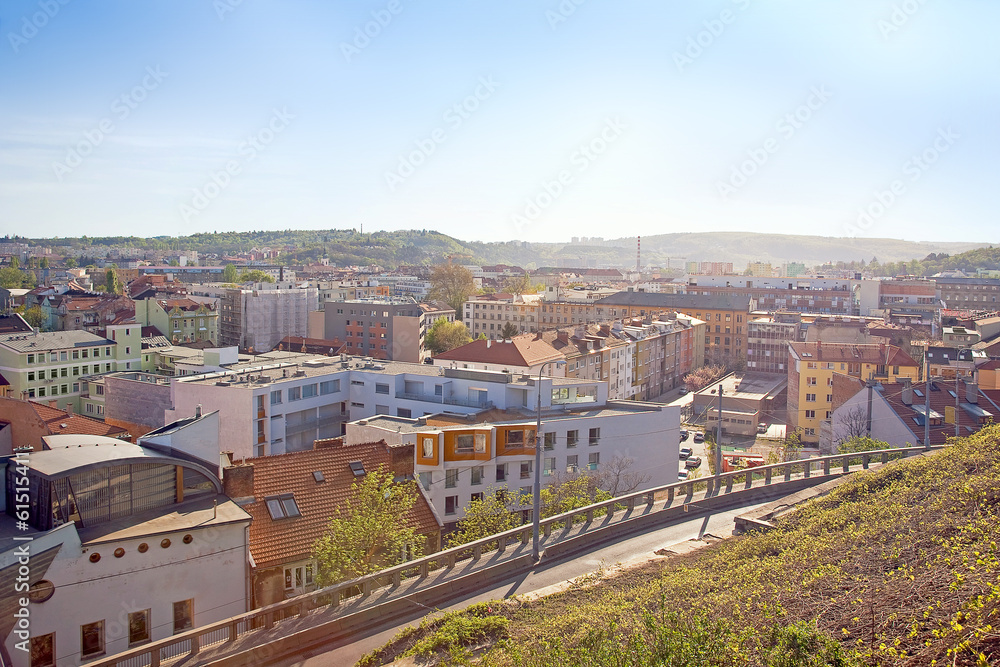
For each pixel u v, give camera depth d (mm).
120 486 30562
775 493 46781
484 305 191875
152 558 28922
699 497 43844
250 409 66750
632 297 179375
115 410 84375
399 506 35781
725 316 170000
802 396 101625
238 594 31406
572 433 61281
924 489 32594
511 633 25016
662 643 19016
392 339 160375
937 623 17734
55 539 26469
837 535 29266
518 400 68375
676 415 68062
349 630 27656
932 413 68500
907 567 23016
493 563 32906
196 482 33875
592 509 38938
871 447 60750
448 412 68750
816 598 22359
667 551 35094
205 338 163250
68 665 26734
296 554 35125
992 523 24203
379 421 57781
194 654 25047
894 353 98375
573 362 102812
